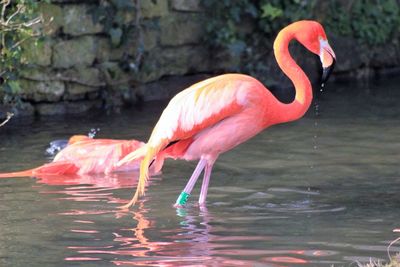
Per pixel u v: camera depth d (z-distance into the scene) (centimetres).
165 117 1180
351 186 1297
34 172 1390
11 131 1708
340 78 2317
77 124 1777
